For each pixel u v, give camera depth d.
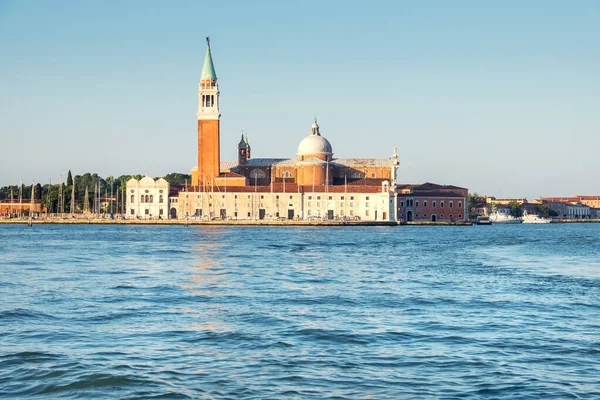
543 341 58.75
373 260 143.00
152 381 46.81
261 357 53.34
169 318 69.25
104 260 139.50
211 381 47.00
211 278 105.69
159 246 186.88
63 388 45.38
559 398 43.78
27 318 69.06
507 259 145.88
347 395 44.31
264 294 87.31
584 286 96.44
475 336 60.84
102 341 58.50
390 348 56.34
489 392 44.91
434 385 46.38
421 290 91.94
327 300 82.06
